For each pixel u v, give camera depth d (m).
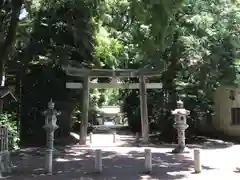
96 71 22.23
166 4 10.21
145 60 21.89
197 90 21.72
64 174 12.40
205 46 20.42
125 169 13.36
